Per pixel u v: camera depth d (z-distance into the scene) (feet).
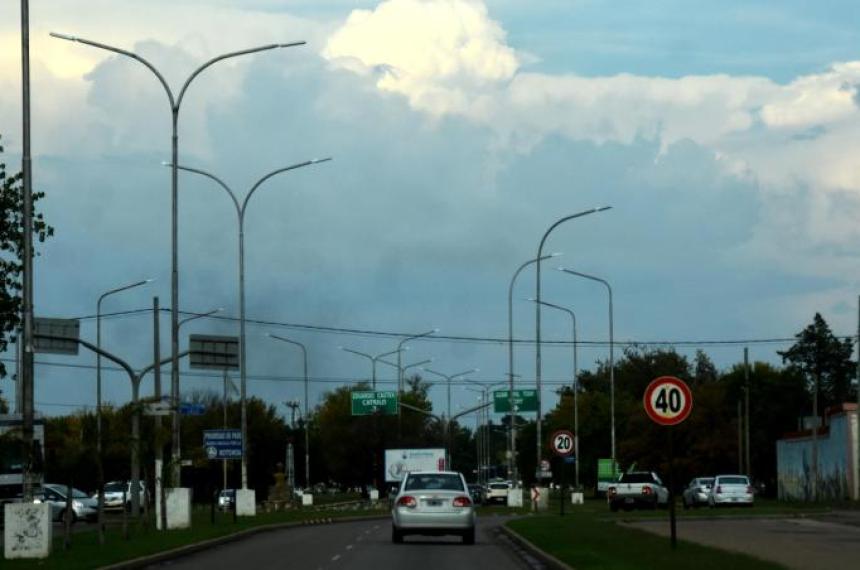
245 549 126.00
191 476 263.49
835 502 245.86
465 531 133.49
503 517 219.00
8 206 157.07
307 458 360.89
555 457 351.05
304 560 109.81
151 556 106.73
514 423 255.29
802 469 306.96
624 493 234.17
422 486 136.36
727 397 402.11
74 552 109.40
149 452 147.02
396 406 352.28
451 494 133.90
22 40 106.32
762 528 154.81
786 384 404.57
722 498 242.37
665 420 105.81
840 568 90.58
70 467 123.44
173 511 157.99
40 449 108.78
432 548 127.85
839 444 273.33
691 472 369.91
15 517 103.04
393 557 114.11
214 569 99.55
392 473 331.36
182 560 110.22
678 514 200.44
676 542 111.65
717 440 369.91
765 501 291.79
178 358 156.25
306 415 360.89
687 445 370.73
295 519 192.24
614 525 155.02
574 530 142.41
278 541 140.97
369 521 211.00
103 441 132.26
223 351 214.69
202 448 177.68
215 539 133.18
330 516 214.69
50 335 173.68
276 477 307.17
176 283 155.63
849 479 264.52
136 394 162.09
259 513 221.25
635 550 107.04
